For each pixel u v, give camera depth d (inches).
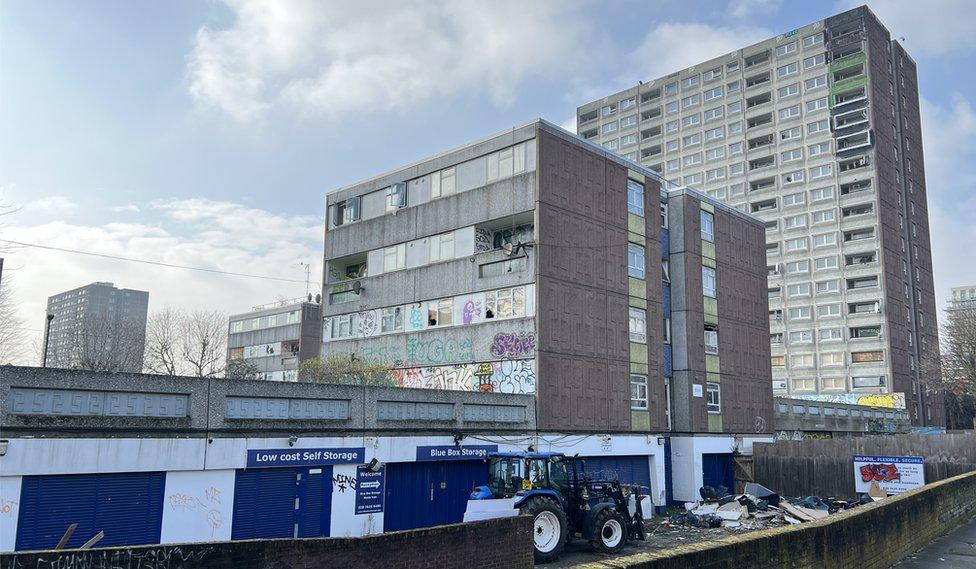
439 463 902.4
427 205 1248.8
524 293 1077.1
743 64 3718.0
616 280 1194.0
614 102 4190.5
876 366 3070.9
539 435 1019.3
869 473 1192.8
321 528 771.4
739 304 1477.6
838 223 3270.2
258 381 738.8
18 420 582.2
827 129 3380.9
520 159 1115.3
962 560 538.0
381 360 1268.5
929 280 3501.5
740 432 1403.8
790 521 1033.5
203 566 378.9
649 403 1220.5
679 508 1253.7
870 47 3344.0
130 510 639.1
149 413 660.1
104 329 2165.4
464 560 493.0
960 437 1264.8
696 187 3754.9
